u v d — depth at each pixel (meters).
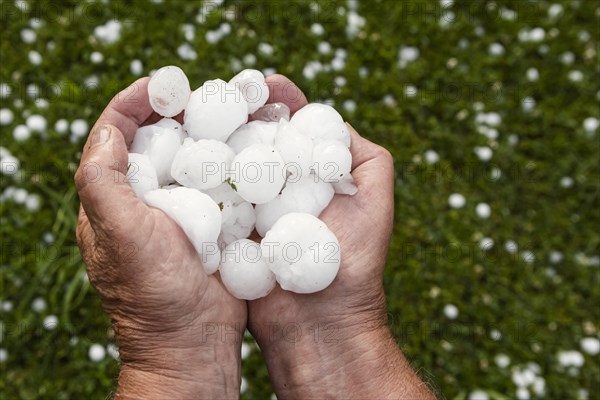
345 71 0.68
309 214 0.39
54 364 0.59
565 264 0.68
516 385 0.63
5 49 0.64
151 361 0.38
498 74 0.71
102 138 0.36
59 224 0.60
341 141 0.42
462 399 0.61
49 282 0.60
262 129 0.41
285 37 0.69
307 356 0.41
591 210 0.69
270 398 0.59
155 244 0.35
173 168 0.39
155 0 0.67
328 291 0.40
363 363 0.41
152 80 0.39
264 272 0.39
